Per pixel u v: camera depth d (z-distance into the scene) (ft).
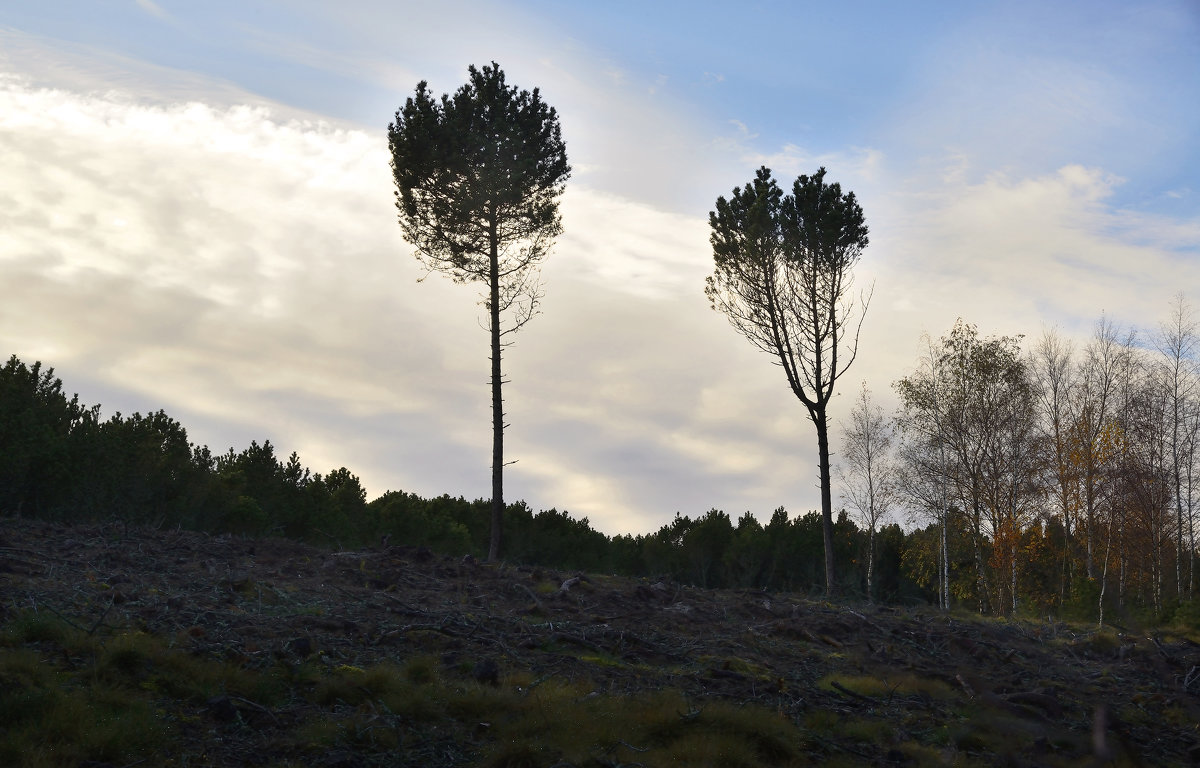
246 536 50.67
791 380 85.66
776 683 31.22
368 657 29.09
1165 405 112.16
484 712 25.45
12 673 22.72
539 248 86.12
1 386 56.59
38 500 53.47
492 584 43.98
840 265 85.56
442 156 82.07
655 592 46.75
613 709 26.09
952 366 116.88
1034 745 26.00
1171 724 31.30
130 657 25.05
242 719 23.21
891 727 28.37
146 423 68.33
